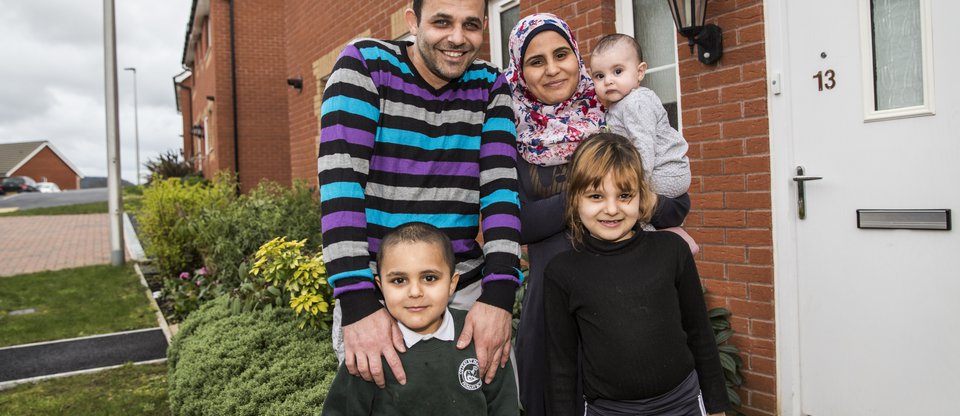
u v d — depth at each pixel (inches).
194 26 694.5
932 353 93.8
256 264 145.7
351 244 62.2
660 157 78.6
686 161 79.0
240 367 120.7
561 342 73.5
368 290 62.1
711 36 114.8
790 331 108.7
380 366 61.4
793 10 107.2
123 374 166.1
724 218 117.0
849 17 101.2
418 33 67.8
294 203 262.7
